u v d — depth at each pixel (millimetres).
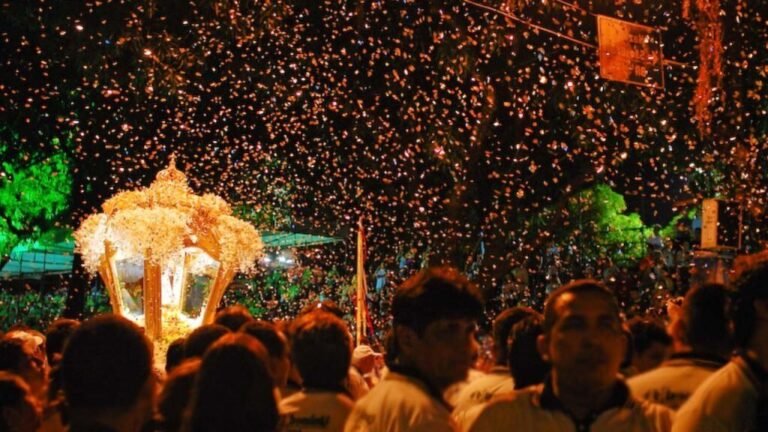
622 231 17562
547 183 15648
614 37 8875
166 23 14047
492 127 15469
